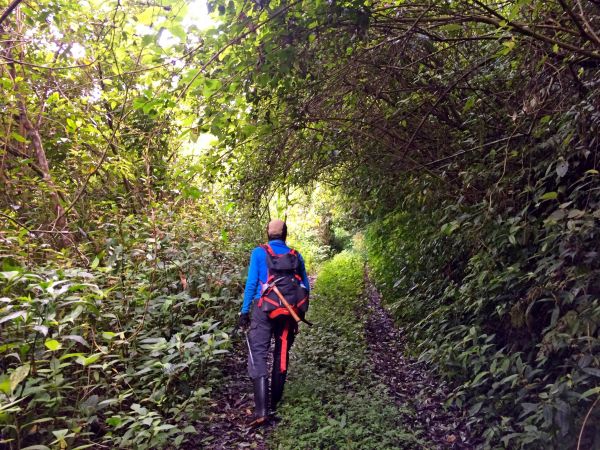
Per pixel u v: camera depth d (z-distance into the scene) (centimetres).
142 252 497
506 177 392
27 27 572
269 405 420
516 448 310
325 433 345
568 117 339
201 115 379
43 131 671
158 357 409
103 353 327
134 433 322
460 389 408
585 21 296
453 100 492
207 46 322
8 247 409
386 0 371
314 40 337
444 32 439
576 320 281
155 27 294
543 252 337
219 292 603
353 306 893
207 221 738
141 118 676
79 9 524
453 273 539
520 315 331
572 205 346
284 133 495
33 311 309
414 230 672
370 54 406
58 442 281
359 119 472
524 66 384
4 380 256
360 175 706
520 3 270
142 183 657
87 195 664
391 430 355
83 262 473
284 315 409
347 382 486
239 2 299
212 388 458
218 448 357
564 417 268
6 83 522
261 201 593
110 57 558
